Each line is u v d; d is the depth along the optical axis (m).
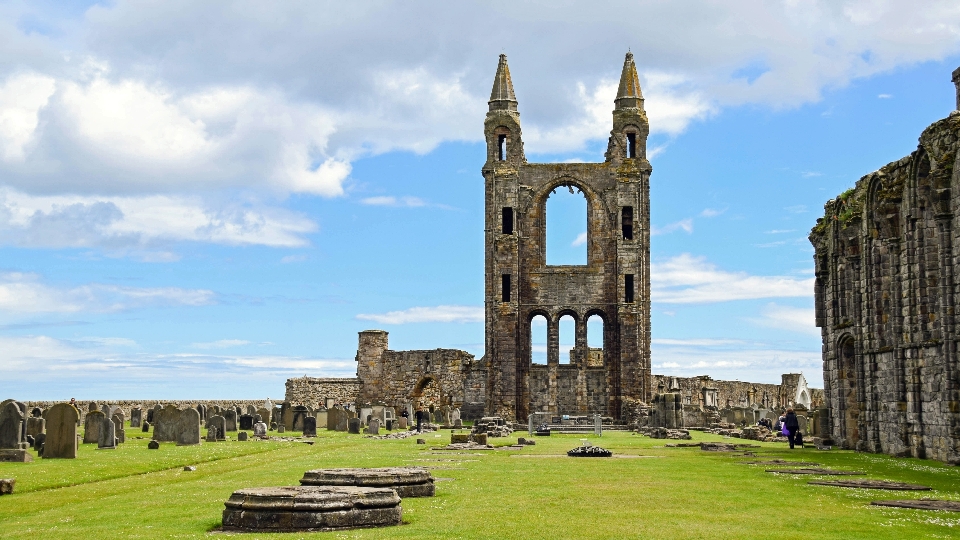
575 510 22.77
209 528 20.42
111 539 19.12
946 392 39.34
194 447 48.16
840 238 53.78
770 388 123.56
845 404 52.59
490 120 94.06
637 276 91.69
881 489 27.59
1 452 37.66
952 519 21.34
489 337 92.56
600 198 93.38
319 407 107.62
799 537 18.97
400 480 25.02
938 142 40.19
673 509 22.98
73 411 39.75
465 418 98.88
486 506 23.45
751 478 30.98
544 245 93.69
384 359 105.31
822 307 57.47
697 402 104.50
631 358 90.75
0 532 20.17
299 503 20.11
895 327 44.59
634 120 93.50
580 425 86.88
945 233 39.50
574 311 92.88
